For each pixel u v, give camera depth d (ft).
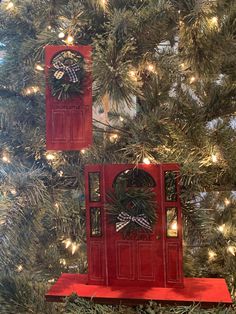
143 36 2.21
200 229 2.26
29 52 2.46
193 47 2.17
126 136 2.63
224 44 2.20
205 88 2.77
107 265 2.11
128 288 2.08
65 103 2.18
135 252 2.08
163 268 2.06
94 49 2.18
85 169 2.09
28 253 2.35
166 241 2.05
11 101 2.87
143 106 2.46
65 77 2.14
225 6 2.29
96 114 3.05
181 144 2.33
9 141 2.75
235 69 2.70
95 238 2.11
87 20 2.37
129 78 2.08
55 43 2.32
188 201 2.27
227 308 1.92
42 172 2.57
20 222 2.25
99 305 2.01
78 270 2.73
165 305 1.98
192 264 2.73
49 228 2.63
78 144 2.19
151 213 2.01
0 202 2.27
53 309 2.36
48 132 2.19
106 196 2.07
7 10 2.63
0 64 2.81
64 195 2.73
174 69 2.37
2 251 2.19
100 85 2.11
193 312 1.88
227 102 2.60
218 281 2.16
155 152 2.24
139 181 2.10
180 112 2.48
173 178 2.06
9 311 2.28
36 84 2.70
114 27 2.08
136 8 2.27
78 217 2.52
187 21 2.04
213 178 2.46
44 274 2.67
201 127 2.46
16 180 2.32
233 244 2.52
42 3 2.59
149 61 2.31
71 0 2.41
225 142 2.50
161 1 2.15
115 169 2.06
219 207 2.88
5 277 2.38
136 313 2.11
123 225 2.03
